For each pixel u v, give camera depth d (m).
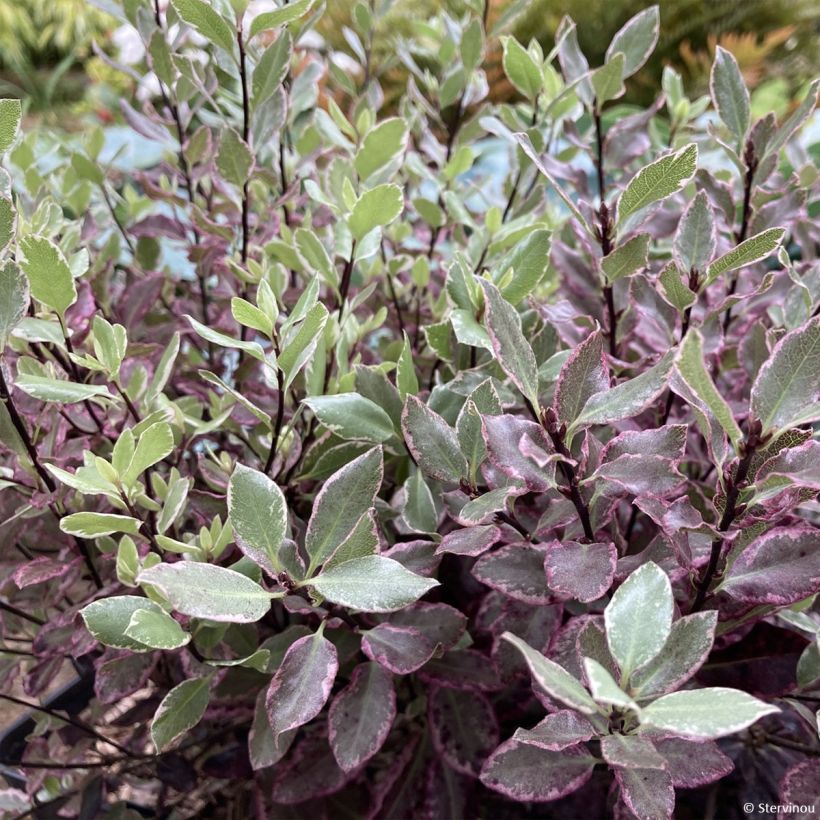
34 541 0.36
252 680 0.31
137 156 0.79
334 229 0.36
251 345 0.27
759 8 1.50
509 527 0.28
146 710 0.36
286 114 0.38
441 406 0.30
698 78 1.31
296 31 0.37
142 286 0.38
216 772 0.34
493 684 0.29
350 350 0.35
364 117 0.41
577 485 0.24
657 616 0.22
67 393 0.26
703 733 0.19
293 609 0.25
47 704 0.36
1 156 0.25
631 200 0.26
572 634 0.26
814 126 0.74
